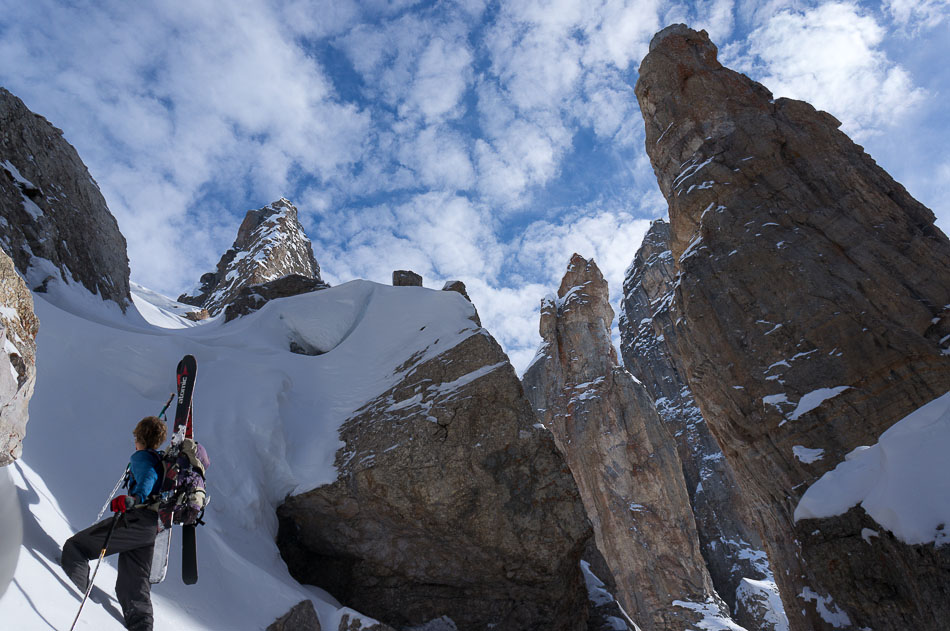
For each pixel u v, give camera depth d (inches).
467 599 334.0
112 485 228.4
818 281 677.3
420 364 384.8
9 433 146.2
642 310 2517.2
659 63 1007.6
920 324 625.3
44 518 164.4
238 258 1879.9
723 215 784.9
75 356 303.7
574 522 320.8
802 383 632.4
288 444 345.1
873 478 278.4
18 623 112.6
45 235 433.7
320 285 621.6
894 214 729.0
